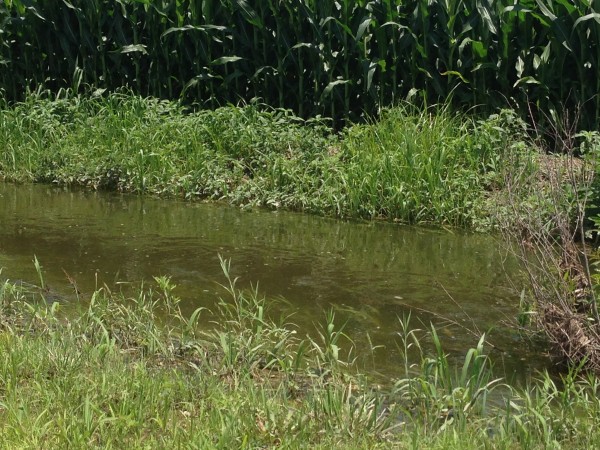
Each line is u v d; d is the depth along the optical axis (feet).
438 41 44.88
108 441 16.16
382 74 45.55
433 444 16.79
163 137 43.19
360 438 17.12
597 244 31.86
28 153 44.55
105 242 32.53
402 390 20.18
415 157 37.96
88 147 43.98
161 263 29.99
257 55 48.52
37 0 51.44
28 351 20.26
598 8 41.55
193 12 48.70
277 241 33.17
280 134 41.86
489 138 38.55
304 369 21.20
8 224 34.94
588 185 31.45
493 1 43.80
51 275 28.50
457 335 23.91
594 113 43.42
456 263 30.68
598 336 21.35
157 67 50.34
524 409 18.72
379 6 45.11
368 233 34.68
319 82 47.11
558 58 42.78
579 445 17.12
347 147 40.60
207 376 20.03
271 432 17.08
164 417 17.38
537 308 23.06
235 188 40.22
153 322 23.30
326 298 26.81
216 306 25.86
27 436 16.30
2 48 52.06
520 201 28.22
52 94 52.49
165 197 40.29
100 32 50.55
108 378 18.99
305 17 47.09
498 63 43.91
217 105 49.88
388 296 27.09
